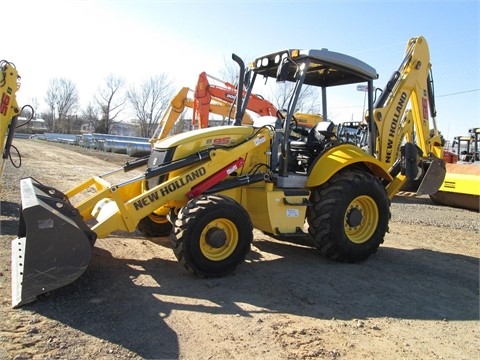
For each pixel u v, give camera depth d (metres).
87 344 2.99
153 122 55.12
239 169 5.11
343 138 6.53
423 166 6.86
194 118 11.14
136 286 4.14
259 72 5.93
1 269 4.26
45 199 3.76
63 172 14.44
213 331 3.31
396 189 6.25
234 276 4.59
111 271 4.52
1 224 6.11
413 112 6.84
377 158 6.16
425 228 8.09
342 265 5.28
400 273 5.11
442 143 7.14
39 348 2.88
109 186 4.51
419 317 3.83
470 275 5.19
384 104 6.30
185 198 4.70
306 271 4.95
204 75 10.76
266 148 5.28
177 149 4.81
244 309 3.76
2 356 2.73
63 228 3.59
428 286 4.70
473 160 22.75
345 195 5.18
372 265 5.38
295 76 5.27
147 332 3.22
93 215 4.95
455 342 3.38
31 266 3.49
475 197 10.41
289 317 3.65
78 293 3.85
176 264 4.89
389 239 7.02
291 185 5.24
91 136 37.19
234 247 4.53
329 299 4.12
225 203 4.42
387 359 3.05
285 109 5.32
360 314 3.82
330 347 3.16
